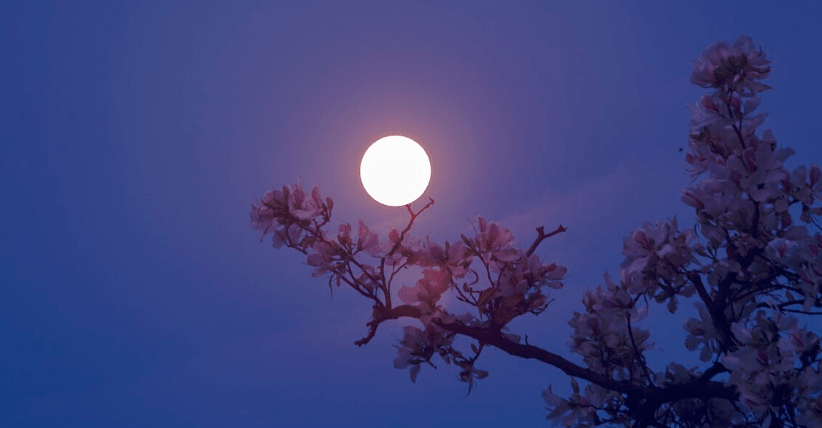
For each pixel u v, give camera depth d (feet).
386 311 13.96
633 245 14.23
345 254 13.84
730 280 14.08
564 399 16.83
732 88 13.02
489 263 14.14
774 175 12.88
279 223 14.05
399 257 14.37
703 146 14.20
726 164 13.51
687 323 15.89
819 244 13.19
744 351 12.58
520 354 14.35
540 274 14.07
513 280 13.94
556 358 14.42
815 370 12.21
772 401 12.25
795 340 12.28
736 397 13.57
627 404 15.93
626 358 16.16
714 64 13.23
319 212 13.80
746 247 13.42
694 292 14.48
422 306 13.80
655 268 14.12
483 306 13.91
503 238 13.96
